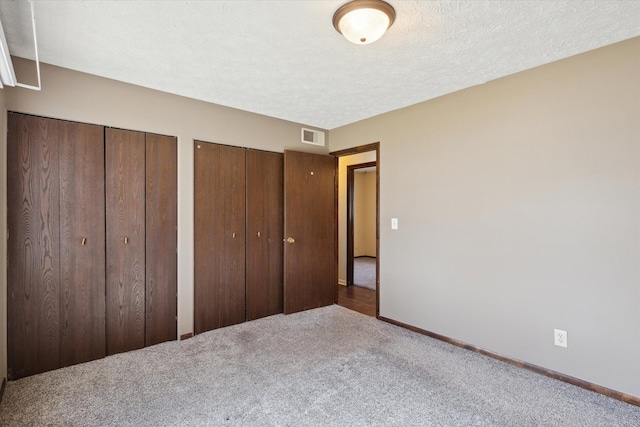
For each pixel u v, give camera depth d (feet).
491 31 6.25
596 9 5.54
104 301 8.57
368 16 5.51
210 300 10.52
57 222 7.89
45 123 7.72
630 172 6.55
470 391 7.01
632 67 6.52
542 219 7.73
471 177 9.05
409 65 7.73
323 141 13.66
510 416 6.16
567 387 7.16
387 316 11.40
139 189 9.12
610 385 6.80
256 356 8.68
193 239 10.11
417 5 5.45
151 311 9.35
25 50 7.07
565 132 7.38
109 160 8.64
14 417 6.09
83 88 8.19
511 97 8.25
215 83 8.86
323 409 6.37
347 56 7.28
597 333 6.95
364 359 8.52
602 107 6.88
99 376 7.59
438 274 9.86
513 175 8.21
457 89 9.25
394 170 11.14
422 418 6.10
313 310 12.82
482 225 8.82
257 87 9.12
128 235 8.95
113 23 6.02
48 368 7.79
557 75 7.48
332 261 13.74
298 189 12.50
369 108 10.96
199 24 6.05
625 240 6.61
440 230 9.80
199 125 10.21
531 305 7.92
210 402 6.59
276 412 6.28
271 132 12.02
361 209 28.99
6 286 7.23
